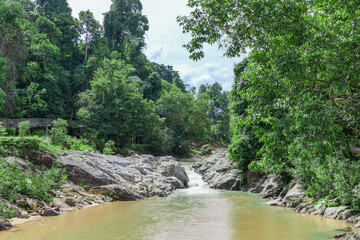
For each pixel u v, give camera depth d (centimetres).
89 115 4659
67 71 5791
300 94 891
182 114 6969
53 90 5366
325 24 865
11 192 1286
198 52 1041
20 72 4669
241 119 976
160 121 5469
